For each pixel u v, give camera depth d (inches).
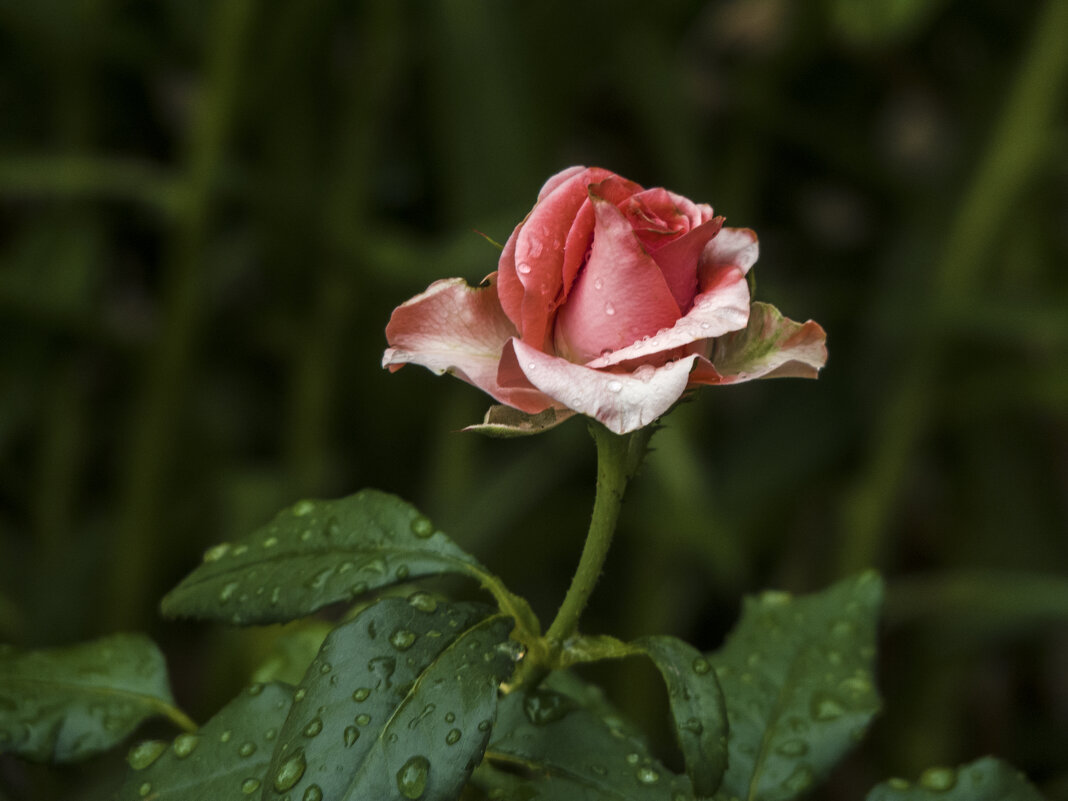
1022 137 41.5
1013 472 47.1
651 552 43.9
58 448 46.7
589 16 43.7
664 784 19.2
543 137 46.2
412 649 18.5
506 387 18.9
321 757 18.1
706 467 47.5
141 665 20.5
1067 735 47.2
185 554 47.5
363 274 44.3
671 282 18.8
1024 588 40.6
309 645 21.9
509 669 18.5
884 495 44.3
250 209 45.7
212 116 40.9
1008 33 48.8
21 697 20.1
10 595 45.3
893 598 42.0
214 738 19.3
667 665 18.7
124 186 40.9
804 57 46.9
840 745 20.3
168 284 42.1
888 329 44.3
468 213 44.2
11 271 44.9
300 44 44.9
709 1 47.8
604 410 18.2
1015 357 48.6
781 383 47.8
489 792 19.2
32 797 30.5
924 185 48.6
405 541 19.4
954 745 46.4
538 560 46.1
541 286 18.6
